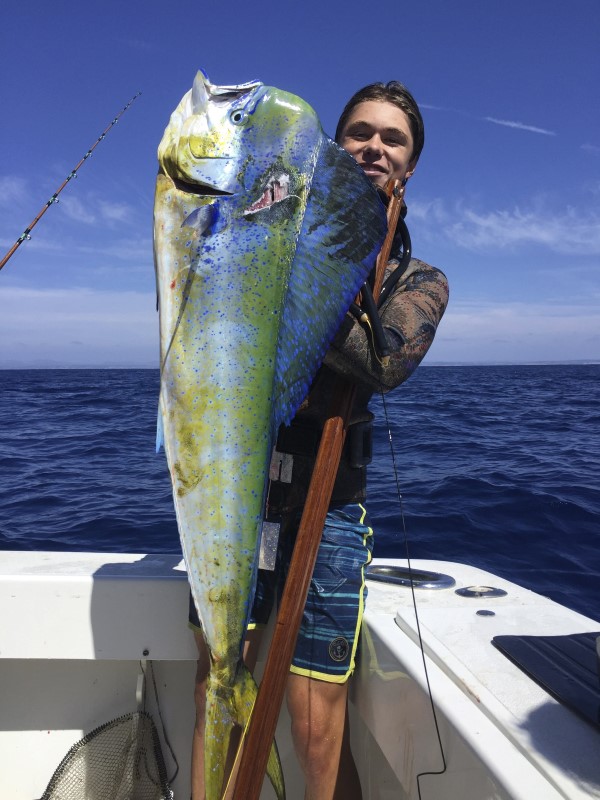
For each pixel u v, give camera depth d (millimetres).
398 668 1552
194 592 1290
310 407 1679
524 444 11211
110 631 2012
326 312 1267
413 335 1399
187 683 2172
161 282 1259
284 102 1285
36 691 2176
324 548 1658
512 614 1760
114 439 12836
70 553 2350
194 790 1772
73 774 2039
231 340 1240
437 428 13750
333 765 1627
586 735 1183
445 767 1291
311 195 1278
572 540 5309
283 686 1300
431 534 5434
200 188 1256
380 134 1848
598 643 1176
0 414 19312
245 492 1266
